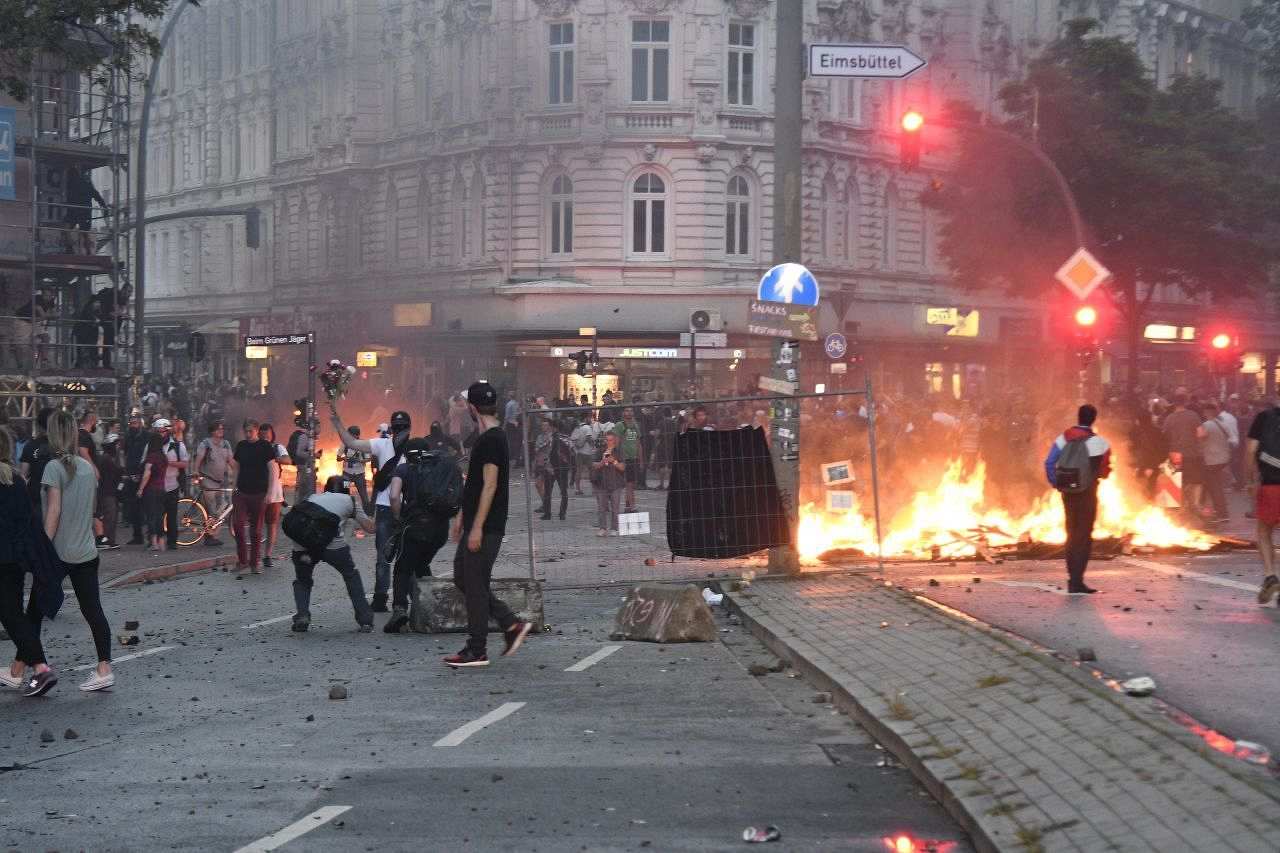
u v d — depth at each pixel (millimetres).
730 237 56625
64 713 11047
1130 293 49188
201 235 76875
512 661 13242
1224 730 8961
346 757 9266
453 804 8031
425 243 61531
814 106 58031
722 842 7234
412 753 9352
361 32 64188
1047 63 49000
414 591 15289
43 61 38250
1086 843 6562
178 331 76750
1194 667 11211
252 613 17156
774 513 17531
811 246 58375
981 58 65000
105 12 28016
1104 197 47406
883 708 9883
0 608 11797
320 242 67938
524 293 55875
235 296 74062
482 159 58000
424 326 60188
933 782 8078
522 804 8016
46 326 38094
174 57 78812
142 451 26078
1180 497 24062
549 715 10594
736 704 10969
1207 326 77312
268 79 71312
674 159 55625
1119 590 16484
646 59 55875
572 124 55875
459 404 44750
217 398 56312
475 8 57844
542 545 18953
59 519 11945
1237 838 6348
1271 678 10719
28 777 8859
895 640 12641
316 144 66938
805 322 18297
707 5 55562
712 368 55344
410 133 61969
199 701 11430
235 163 74500
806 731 9945
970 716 9320
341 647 14305
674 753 9266
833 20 58125
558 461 29047
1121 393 47812
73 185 39875
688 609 14391
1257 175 49688
